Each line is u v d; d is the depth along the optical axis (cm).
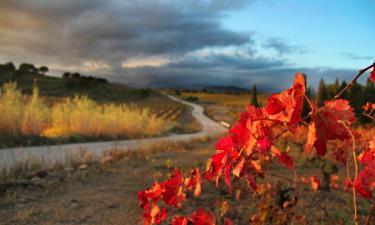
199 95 15500
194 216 122
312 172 721
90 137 1742
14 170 709
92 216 478
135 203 537
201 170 758
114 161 941
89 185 657
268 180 625
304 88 76
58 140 1516
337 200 521
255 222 390
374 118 147
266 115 80
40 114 1691
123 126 2041
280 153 80
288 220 406
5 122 1393
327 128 73
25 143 1358
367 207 477
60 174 732
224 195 533
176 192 119
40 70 9856
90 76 10588
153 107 7888
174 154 1154
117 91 9650
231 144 84
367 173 80
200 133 3061
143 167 851
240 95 16162
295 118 76
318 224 407
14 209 496
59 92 8144
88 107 2020
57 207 513
